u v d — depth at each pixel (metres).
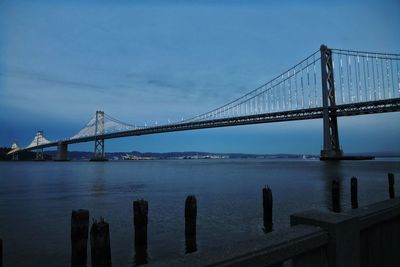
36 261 9.53
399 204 2.93
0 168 89.12
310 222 2.29
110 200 22.44
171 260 1.73
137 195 25.05
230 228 12.98
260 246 1.88
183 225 13.87
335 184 15.92
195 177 45.47
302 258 2.08
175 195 24.41
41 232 12.98
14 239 11.89
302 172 49.97
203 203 19.50
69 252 10.39
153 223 14.27
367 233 2.62
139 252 10.27
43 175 55.72
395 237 2.92
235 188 28.33
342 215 2.38
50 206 19.92
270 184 31.02
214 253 1.80
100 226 8.06
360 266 2.44
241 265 1.73
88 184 36.78
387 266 2.78
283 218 14.61
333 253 2.16
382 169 54.25
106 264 8.04
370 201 19.03
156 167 92.94
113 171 69.56
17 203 21.42
